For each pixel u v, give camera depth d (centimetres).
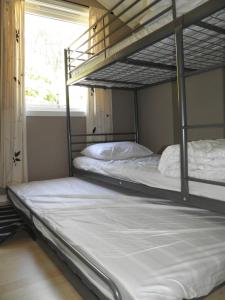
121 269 92
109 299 88
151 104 351
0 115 272
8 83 271
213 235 121
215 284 98
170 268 92
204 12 129
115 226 137
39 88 314
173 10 150
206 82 271
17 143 278
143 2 277
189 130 291
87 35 330
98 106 337
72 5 317
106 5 335
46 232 159
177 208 166
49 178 314
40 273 156
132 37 199
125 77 292
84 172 283
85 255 107
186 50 207
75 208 175
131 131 376
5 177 274
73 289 138
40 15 306
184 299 86
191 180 142
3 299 131
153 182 175
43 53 316
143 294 80
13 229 208
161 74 283
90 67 252
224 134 258
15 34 273
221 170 138
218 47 202
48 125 313
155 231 128
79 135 330
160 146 340
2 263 169
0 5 271
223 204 126
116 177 220
